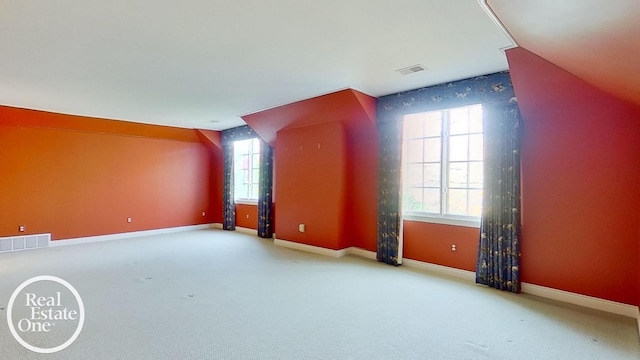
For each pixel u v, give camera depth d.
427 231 4.49
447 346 2.43
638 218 2.98
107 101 5.06
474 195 4.16
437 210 4.50
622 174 3.08
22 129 5.60
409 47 3.04
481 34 2.76
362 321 2.83
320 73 3.79
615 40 1.75
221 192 8.11
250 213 7.45
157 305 3.13
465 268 4.13
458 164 4.30
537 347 2.42
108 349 2.32
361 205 5.25
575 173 3.32
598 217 3.20
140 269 4.38
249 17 2.48
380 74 3.81
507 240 3.66
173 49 3.08
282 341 2.47
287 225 5.93
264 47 3.04
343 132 5.20
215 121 6.78
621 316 3.00
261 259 4.97
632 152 3.03
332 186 5.23
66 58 3.28
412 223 4.65
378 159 4.93
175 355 2.25
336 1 2.25
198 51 3.13
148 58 3.30
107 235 6.53
